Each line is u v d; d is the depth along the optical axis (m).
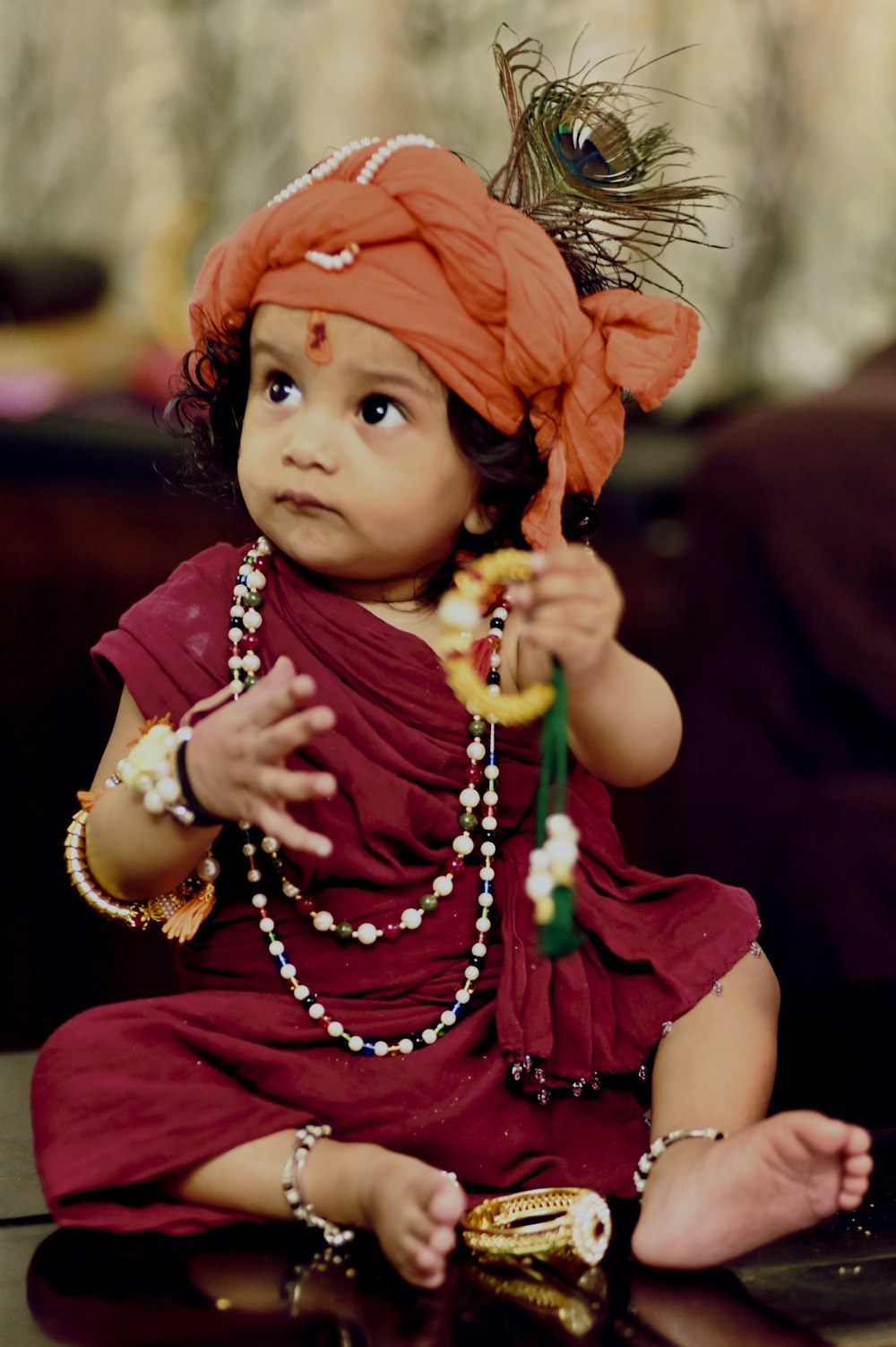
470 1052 1.48
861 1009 2.30
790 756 3.07
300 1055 1.45
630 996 1.51
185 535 3.95
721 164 4.96
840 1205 1.29
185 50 5.24
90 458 4.13
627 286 1.61
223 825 1.48
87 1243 1.42
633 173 1.61
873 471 3.04
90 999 3.39
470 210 1.43
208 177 5.30
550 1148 1.51
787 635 3.06
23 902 3.47
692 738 3.16
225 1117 1.39
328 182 1.47
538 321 1.43
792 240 5.10
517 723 1.39
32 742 3.63
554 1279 1.35
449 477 1.47
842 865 2.91
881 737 3.00
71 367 4.62
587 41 4.77
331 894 1.49
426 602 1.56
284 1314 1.28
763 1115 1.49
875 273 5.11
